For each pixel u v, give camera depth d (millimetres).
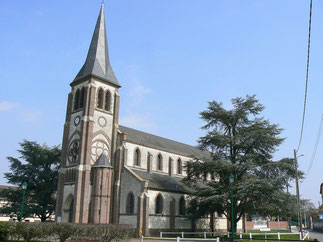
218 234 51281
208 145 45719
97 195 44531
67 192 48625
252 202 40219
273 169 41750
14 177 58062
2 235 26297
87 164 46594
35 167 59062
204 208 42375
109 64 56188
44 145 63531
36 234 26531
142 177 51156
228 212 42375
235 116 45312
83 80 52812
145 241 36469
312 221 107062
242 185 38000
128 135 55844
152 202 47875
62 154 51000
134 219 45531
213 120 47156
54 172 60406
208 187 41250
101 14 59250
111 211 47688
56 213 48375
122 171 49938
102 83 52844
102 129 50656
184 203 53688
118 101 54062
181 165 62750
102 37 57250
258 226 83750
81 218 44062
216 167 41438
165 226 48812
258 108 45406
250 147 43688
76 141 50031
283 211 39312
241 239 38625
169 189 51156
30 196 58875
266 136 41562
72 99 53875
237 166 40062
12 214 57781
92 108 49656
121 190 48875
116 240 28469
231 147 44281
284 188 39812
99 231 27312
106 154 50375
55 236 30625
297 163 42250
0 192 57906
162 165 58344
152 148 57188
